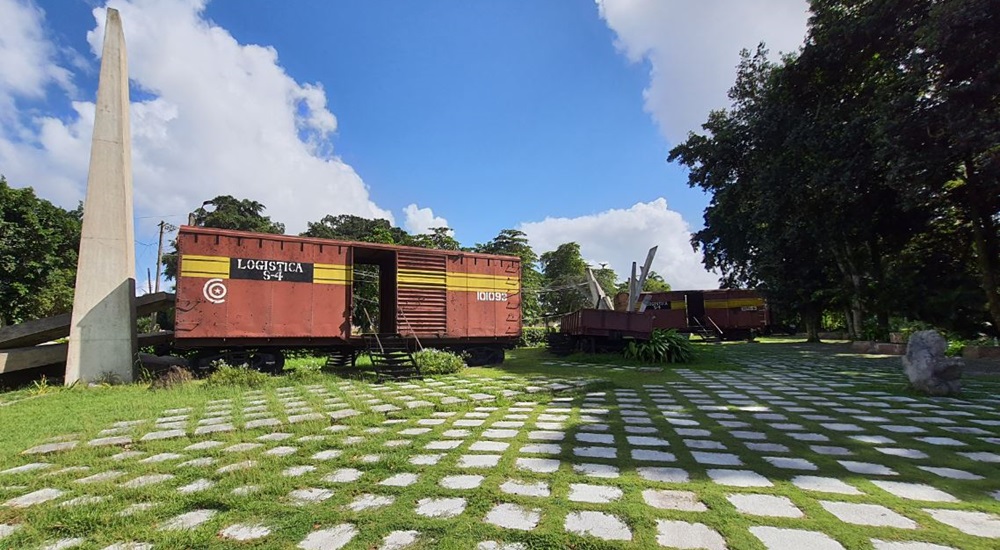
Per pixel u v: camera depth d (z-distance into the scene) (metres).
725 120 20.30
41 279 18.98
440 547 2.55
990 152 10.41
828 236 17.30
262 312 10.84
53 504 3.29
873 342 16.59
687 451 4.43
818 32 14.69
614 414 6.32
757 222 17.98
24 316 18.84
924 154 10.98
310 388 8.80
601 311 15.78
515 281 14.48
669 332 14.57
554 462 4.05
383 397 7.59
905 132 11.21
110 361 9.98
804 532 2.66
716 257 26.00
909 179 11.69
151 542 2.71
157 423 5.84
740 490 3.34
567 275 39.72
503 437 5.00
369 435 5.11
